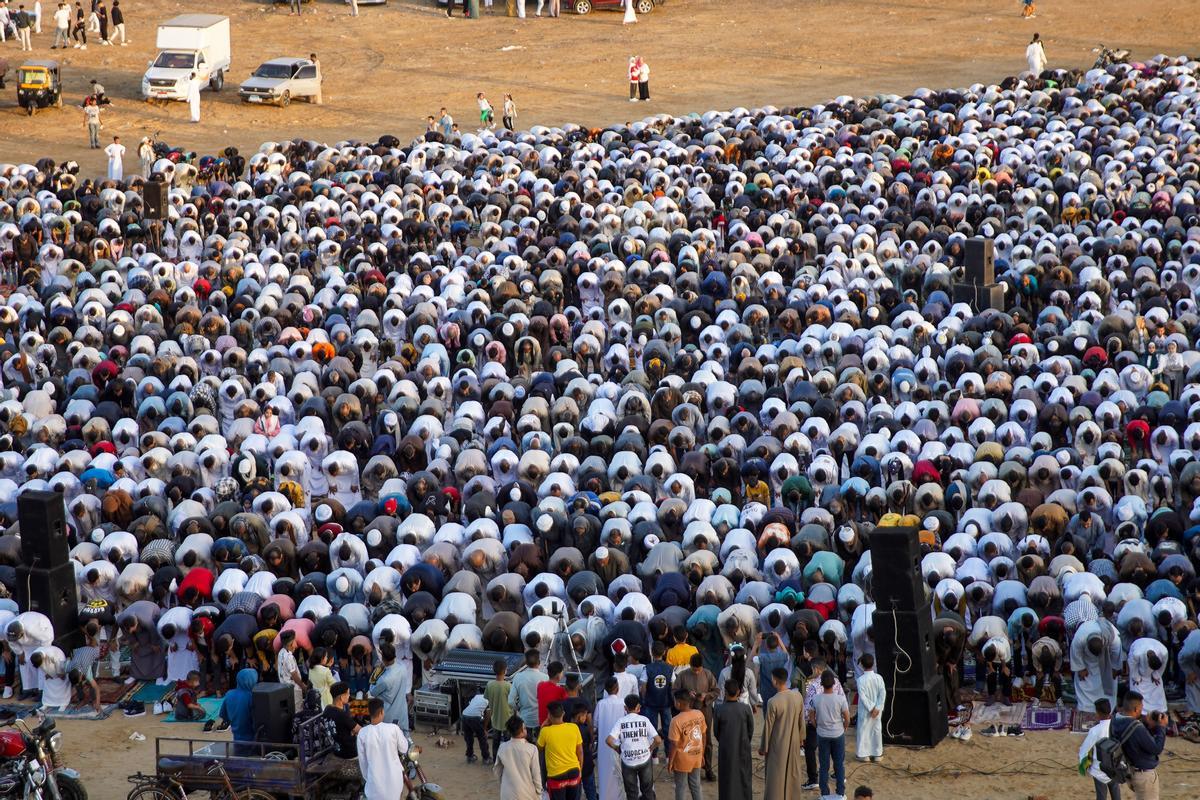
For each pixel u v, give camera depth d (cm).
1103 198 8669
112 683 4953
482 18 17300
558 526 5194
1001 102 11312
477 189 9475
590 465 5672
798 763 3862
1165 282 7475
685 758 3822
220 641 4575
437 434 6100
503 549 5066
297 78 13950
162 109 13738
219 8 17625
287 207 8919
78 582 5044
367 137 12950
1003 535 4897
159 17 17100
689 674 4144
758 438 5866
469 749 4388
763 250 8288
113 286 7800
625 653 4203
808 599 4691
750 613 4512
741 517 5288
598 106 13838
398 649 4666
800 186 9419
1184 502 5478
